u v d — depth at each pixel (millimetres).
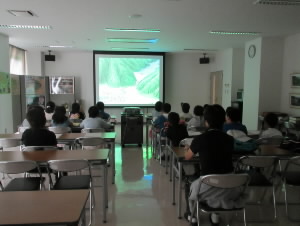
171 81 10609
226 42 7656
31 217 1404
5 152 2846
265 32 6234
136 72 10031
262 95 6938
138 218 2922
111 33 6422
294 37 6504
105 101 9992
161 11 4574
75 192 1753
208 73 10734
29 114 3057
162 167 4859
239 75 8859
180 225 2779
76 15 4848
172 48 8992
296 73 6391
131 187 3855
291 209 3156
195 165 3041
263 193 3422
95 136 3855
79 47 8797
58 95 9898
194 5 4227
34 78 8430
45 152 2846
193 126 4832
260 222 2842
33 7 4367
